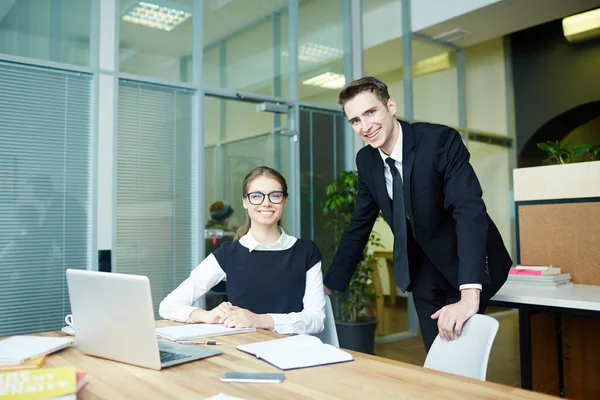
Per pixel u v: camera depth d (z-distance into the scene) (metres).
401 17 5.30
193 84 3.80
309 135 4.52
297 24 4.50
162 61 3.70
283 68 4.39
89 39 3.41
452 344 1.38
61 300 3.22
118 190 3.46
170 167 3.69
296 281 1.91
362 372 1.11
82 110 3.35
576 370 2.61
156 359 1.14
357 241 2.17
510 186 6.76
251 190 1.92
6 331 3.03
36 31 3.22
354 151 4.77
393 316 5.12
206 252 3.83
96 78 3.39
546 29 6.48
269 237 1.96
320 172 4.55
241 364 1.18
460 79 5.96
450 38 5.59
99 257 3.34
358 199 2.18
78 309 1.29
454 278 1.95
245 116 4.12
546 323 2.64
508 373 3.65
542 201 2.83
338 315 4.41
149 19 3.67
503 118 6.66
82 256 3.30
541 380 2.56
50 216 3.20
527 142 6.67
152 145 3.62
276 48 4.35
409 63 5.34
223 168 3.96
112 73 3.46
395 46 5.23
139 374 1.12
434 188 1.86
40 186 3.18
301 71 4.51
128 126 3.52
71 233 3.27
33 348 1.29
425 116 5.48
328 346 1.33
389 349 4.55
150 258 3.56
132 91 3.56
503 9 4.82
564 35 6.08
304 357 1.21
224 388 1.00
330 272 2.18
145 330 1.14
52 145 3.23
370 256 4.39
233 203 4.00
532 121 6.61
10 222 3.07
